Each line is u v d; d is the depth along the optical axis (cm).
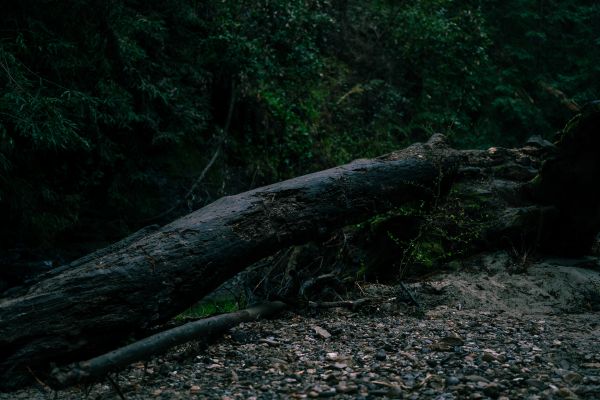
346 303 479
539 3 1524
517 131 1446
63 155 796
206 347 375
